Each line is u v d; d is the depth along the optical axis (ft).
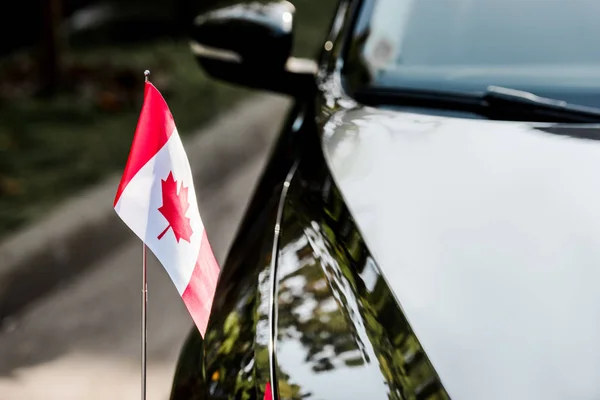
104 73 31.63
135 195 6.94
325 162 8.47
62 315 16.51
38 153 23.97
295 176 8.80
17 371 14.65
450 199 7.30
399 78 10.12
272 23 11.44
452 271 6.53
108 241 19.21
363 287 6.65
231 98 31.42
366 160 8.18
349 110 9.62
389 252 6.85
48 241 18.15
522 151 7.93
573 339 5.83
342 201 7.64
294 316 6.57
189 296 7.02
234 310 7.14
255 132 27.89
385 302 6.41
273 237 7.83
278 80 11.85
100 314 16.52
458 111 9.51
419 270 6.61
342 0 12.38
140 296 17.20
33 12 37.52
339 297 6.64
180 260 7.02
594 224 6.83
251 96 31.78
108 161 23.16
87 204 20.07
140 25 41.24
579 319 5.98
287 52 11.55
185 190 7.08
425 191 7.48
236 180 24.41
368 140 8.57
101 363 14.85
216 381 6.57
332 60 10.97
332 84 10.50
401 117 9.08
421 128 8.68
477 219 7.02
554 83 9.64
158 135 6.98
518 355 5.75
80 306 16.83
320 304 6.62
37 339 15.69
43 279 17.40
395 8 11.00
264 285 7.09
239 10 11.71
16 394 13.89
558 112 9.25
